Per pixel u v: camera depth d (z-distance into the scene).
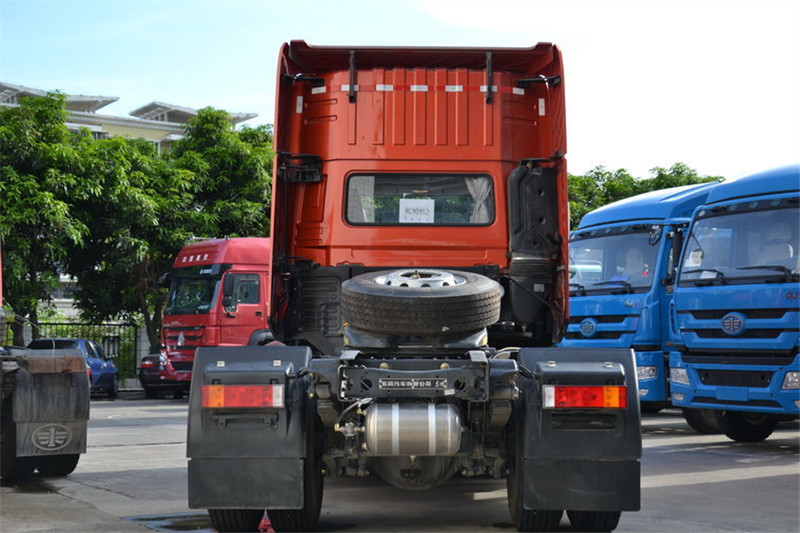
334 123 8.18
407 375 6.23
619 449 6.29
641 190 32.56
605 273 15.21
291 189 8.24
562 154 7.97
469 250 8.02
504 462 6.64
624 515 7.34
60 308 31.80
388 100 8.17
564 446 6.30
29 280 25.20
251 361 6.50
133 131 44.97
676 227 13.99
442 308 6.58
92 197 25.80
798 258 11.32
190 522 7.07
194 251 22.95
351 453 6.41
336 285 7.99
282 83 8.16
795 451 11.76
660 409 18.11
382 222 8.05
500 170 8.11
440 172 8.10
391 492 8.56
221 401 6.29
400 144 8.12
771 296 11.36
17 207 23.91
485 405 6.50
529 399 6.36
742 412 12.92
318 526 6.93
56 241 24.59
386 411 6.16
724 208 12.45
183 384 23.33
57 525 6.96
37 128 25.20
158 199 26.97
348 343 6.84
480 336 6.80
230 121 30.20
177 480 9.33
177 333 22.62
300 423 6.34
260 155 28.89
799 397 11.05
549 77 8.26
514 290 7.95
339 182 8.11
